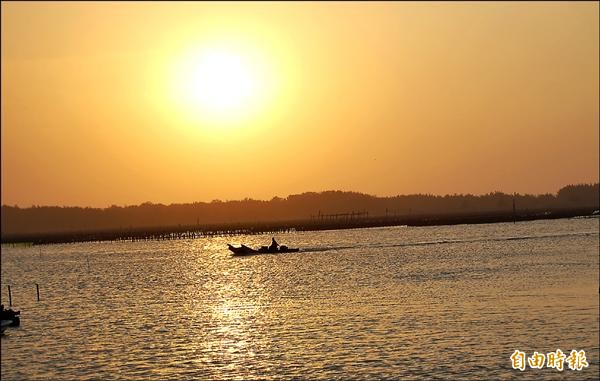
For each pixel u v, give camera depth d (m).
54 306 100.94
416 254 164.88
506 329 66.81
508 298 85.38
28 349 67.94
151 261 192.75
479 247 177.75
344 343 64.50
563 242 179.62
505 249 165.88
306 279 121.38
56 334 75.38
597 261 126.44
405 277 116.19
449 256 154.50
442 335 65.69
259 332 71.56
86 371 59.38
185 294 108.56
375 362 57.78
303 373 56.00
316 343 65.06
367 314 78.88
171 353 64.25
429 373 54.38
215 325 77.06
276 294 102.31
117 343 69.44
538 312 74.00
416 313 77.88
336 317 78.00
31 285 140.12
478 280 106.56
